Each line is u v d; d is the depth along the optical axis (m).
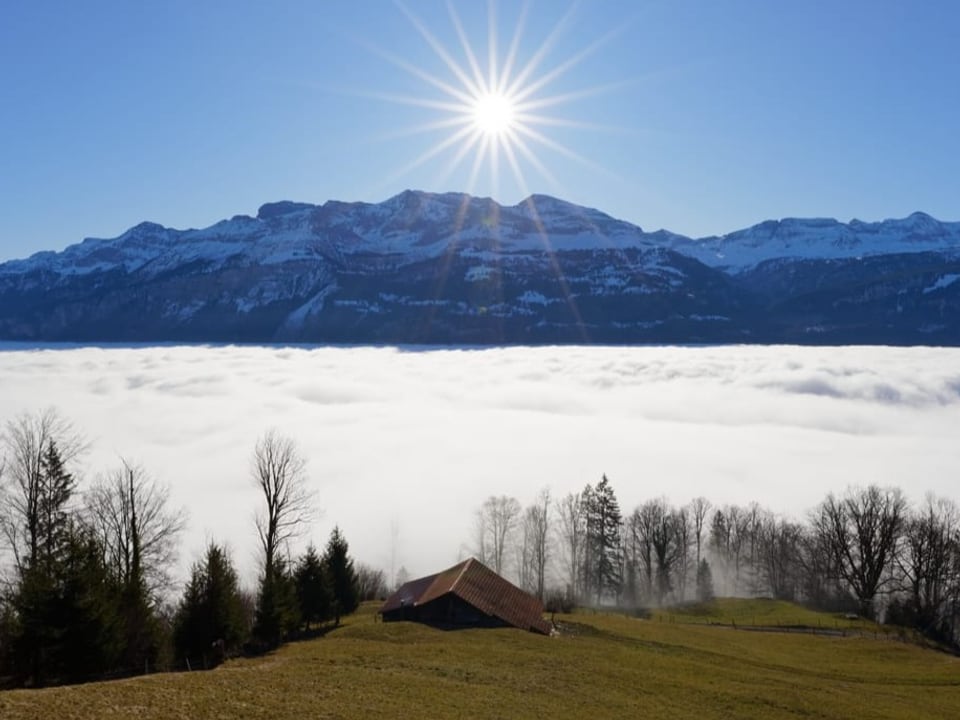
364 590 104.81
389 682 40.44
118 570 55.12
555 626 69.75
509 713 36.75
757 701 45.44
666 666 54.06
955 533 104.69
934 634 90.31
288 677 39.94
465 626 62.94
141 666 47.59
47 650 40.72
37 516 57.41
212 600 52.06
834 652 72.06
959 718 48.22
